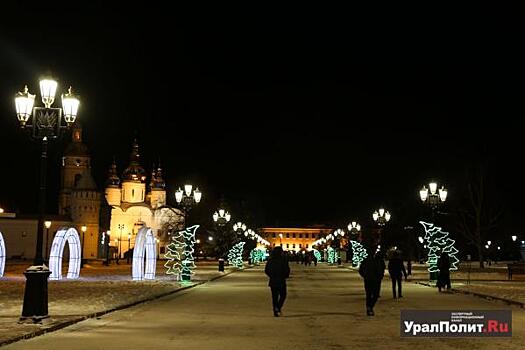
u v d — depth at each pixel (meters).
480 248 60.91
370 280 20.17
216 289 33.84
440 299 26.80
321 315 20.25
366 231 107.38
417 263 87.94
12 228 110.44
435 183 39.66
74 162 136.50
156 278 43.78
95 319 18.88
